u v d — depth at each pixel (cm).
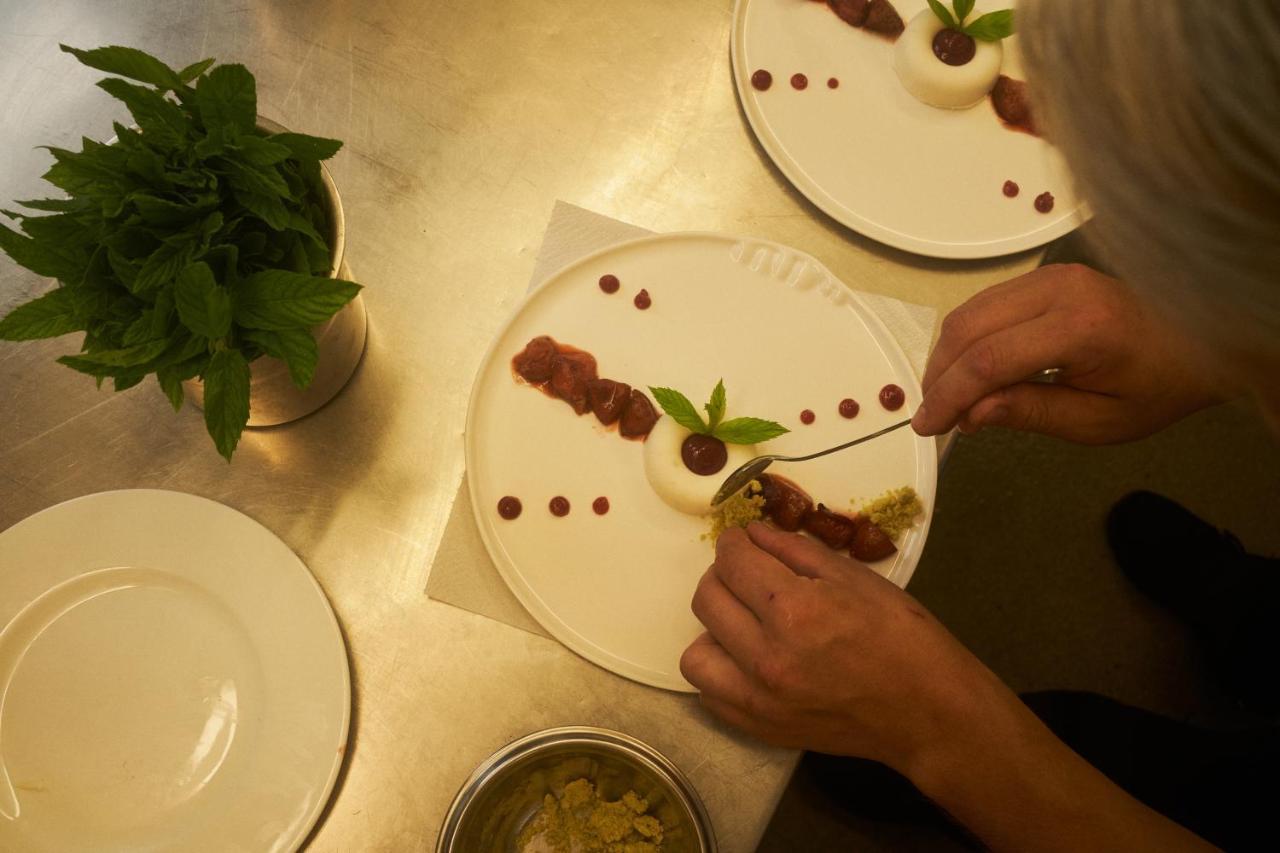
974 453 189
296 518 89
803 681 75
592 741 79
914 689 75
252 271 73
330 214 78
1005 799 75
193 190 70
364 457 92
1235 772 117
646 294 95
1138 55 29
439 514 90
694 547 90
